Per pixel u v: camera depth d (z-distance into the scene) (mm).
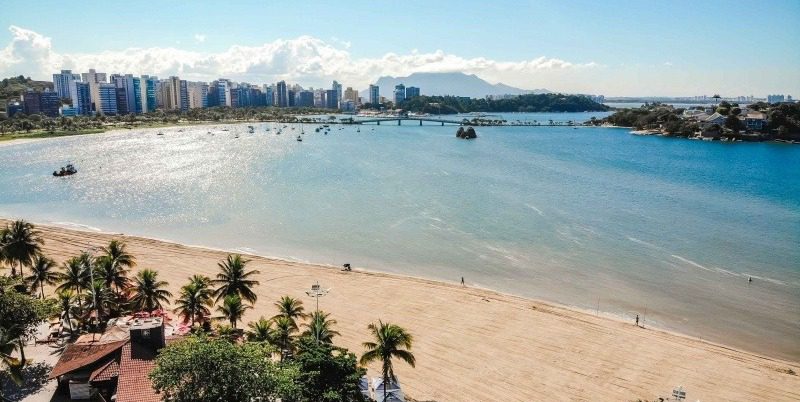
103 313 70938
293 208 154750
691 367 69750
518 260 112250
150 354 53750
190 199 165000
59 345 64125
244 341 57250
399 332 57438
